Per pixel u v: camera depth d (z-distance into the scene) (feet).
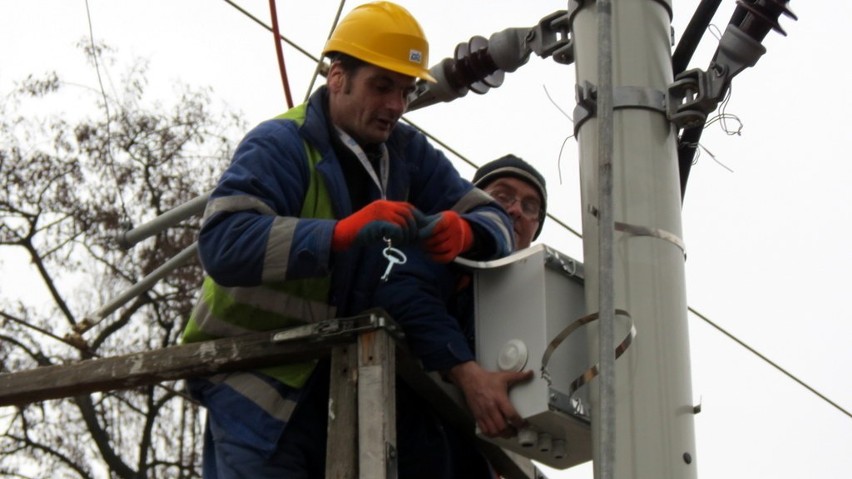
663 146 13.02
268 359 12.60
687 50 14.26
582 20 13.60
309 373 12.62
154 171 42.75
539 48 14.79
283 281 12.51
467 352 12.71
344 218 12.87
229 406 12.69
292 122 13.10
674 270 12.58
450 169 14.14
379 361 12.07
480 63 16.48
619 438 11.96
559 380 12.48
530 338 12.59
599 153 11.14
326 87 13.46
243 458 12.50
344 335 12.25
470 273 13.39
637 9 13.42
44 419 40.22
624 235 12.56
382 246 12.93
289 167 12.75
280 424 12.49
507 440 12.62
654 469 11.85
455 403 13.17
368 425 11.84
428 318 12.74
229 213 12.30
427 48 13.44
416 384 13.03
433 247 12.44
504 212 13.91
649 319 12.29
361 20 13.34
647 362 12.16
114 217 41.91
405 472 13.42
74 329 19.98
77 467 39.91
